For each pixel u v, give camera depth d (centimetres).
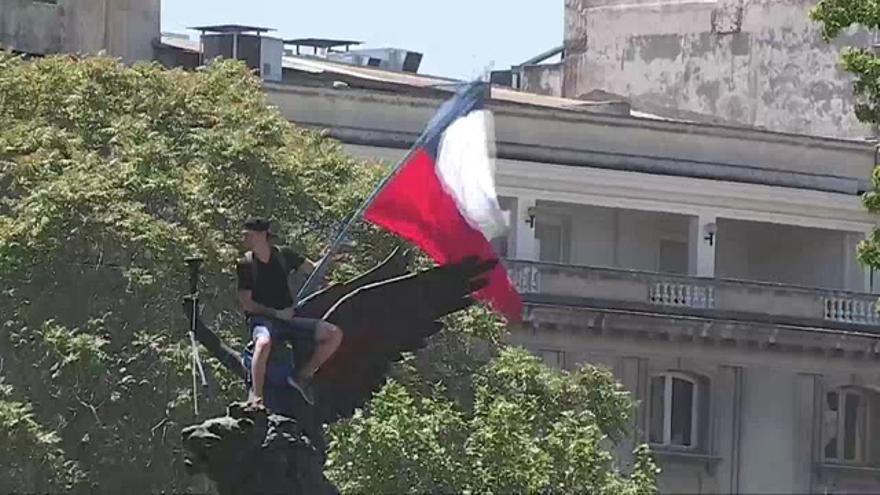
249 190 5581
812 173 8544
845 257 8656
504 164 8069
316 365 3381
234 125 5703
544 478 5425
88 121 5684
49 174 5472
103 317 5322
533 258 8150
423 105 7906
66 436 5278
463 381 5716
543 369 5875
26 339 5281
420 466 5322
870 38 9338
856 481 8519
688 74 9750
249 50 8394
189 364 5231
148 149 5550
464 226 3503
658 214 8400
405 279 3431
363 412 5331
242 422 3278
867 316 8506
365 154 7812
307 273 3669
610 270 8150
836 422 8519
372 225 5491
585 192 8219
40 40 8156
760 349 8344
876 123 5522
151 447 5266
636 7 9900
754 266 8644
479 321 5756
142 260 5359
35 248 5322
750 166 8450
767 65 9562
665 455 8250
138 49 8319
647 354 8188
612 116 8275
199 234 5428
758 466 8394
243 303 3384
